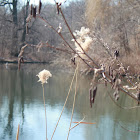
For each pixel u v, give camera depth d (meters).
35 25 39.06
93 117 10.29
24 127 9.33
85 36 1.93
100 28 18.94
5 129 9.16
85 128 9.08
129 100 13.02
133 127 9.21
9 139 8.28
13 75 24.14
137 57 15.25
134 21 21.11
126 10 20.27
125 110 11.31
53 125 9.49
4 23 41.31
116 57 2.15
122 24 20.56
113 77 1.74
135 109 11.36
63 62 24.77
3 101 13.34
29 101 13.45
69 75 23.39
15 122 9.82
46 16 32.88
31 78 22.25
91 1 18.34
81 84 16.48
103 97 13.49
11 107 12.09
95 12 17.95
